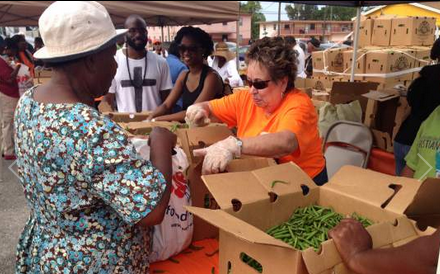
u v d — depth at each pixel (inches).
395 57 195.3
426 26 230.2
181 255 58.6
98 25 41.0
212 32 1533.0
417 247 34.6
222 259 45.3
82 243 42.1
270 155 63.1
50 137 39.0
